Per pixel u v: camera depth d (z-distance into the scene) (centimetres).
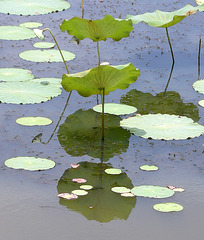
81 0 955
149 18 714
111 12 877
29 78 640
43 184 436
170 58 732
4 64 686
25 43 767
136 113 574
